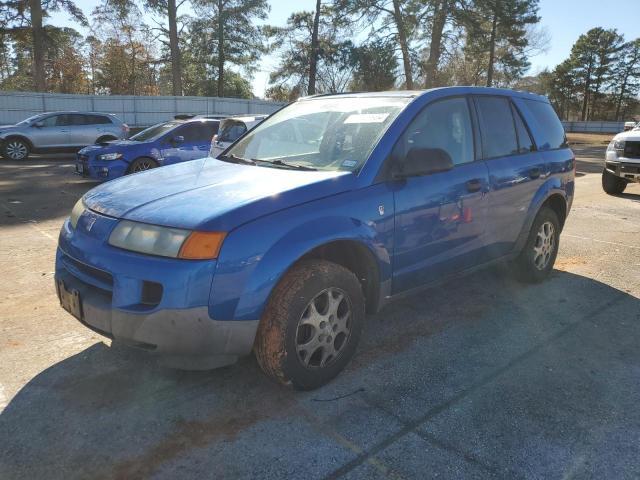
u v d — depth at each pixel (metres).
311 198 3.10
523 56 46.47
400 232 3.51
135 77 46.69
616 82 82.75
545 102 5.35
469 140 4.20
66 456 2.59
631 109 85.12
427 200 3.66
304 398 3.14
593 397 3.19
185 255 2.71
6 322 4.16
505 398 3.17
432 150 3.51
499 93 4.66
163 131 11.84
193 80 45.94
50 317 4.26
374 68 33.53
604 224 8.22
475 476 2.49
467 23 31.83
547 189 4.89
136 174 3.85
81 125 19.02
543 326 4.24
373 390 3.24
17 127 18.20
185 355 2.80
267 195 3.00
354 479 2.46
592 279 5.43
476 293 4.98
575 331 4.15
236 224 2.80
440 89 4.09
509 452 2.67
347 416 2.96
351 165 3.47
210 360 2.85
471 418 2.96
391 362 3.61
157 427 2.83
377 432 2.82
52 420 2.88
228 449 2.66
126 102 27.86
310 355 3.12
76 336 3.91
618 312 4.54
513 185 4.46
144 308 2.73
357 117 3.88
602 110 87.00
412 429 2.85
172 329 2.71
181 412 2.97
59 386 3.22
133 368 3.45
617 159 10.79
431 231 3.73
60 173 14.51
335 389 3.25
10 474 2.46
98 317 2.87
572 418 2.97
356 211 3.24
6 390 3.17
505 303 4.73
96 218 3.09
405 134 3.65
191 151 11.84
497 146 4.46
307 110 4.35
